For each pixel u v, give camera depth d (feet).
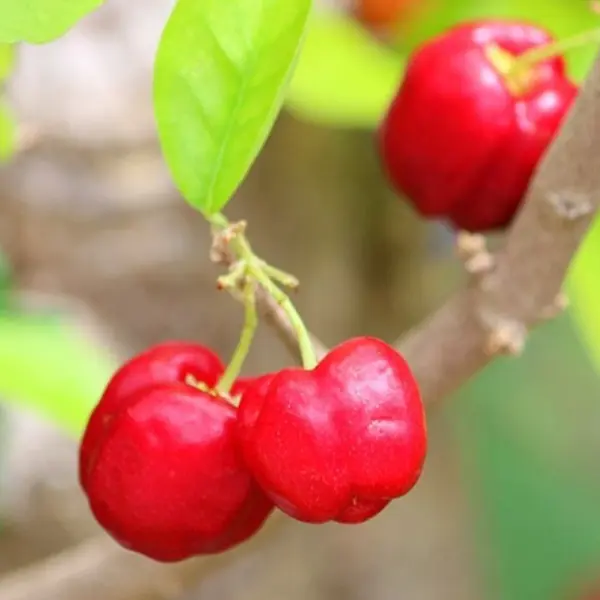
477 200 1.17
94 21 1.88
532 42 1.16
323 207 2.10
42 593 1.23
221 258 1.03
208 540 1.03
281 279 1.02
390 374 0.99
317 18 1.60
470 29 1.16
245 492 1.02
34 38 0.97
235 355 1.03
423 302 2.23
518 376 2.37
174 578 1.22
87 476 1.04
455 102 1.14
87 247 1.91
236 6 1.00
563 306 1.12
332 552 2.13
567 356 2.38
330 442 0.98
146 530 1.02
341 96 1.50
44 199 1.86
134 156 1.91
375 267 2.19
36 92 1.80
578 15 1.62
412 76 1.16
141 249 1.94
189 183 1.02
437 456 2.28
